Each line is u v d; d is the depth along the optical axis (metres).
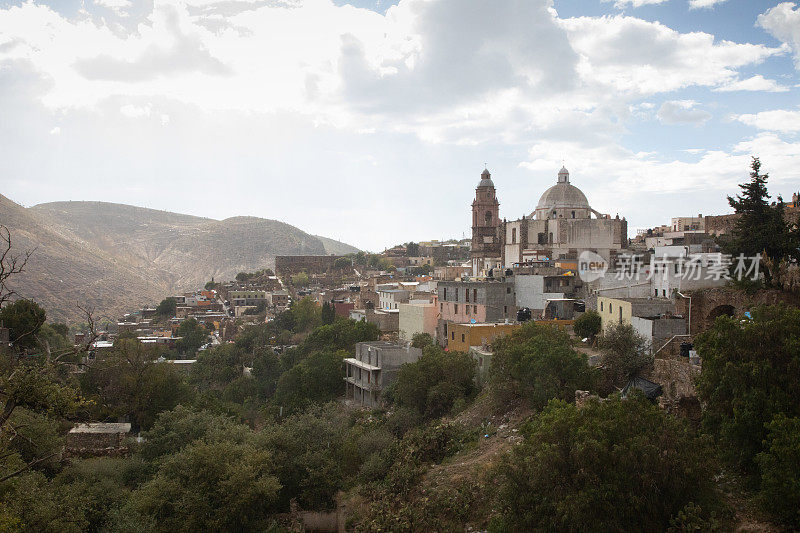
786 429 24.12
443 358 56.16
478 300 75.75
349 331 88.00
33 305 70.25
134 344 68.00
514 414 44.25
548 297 71.19
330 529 41.81
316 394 73.81
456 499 34.94
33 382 24.77
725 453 27.47
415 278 170.38
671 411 33.75
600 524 23.59
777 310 30.69
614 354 43.19
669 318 48.16
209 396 66.56
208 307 177.38
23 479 34.16
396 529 34.44
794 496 22.50
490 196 152.75
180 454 41.53
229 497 37.72
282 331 132.75
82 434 47.25
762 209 49.31
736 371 27.75
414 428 51.38
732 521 24.41
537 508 25.94
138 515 35.91
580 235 98.38
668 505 24.09
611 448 24.98
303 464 44.47
